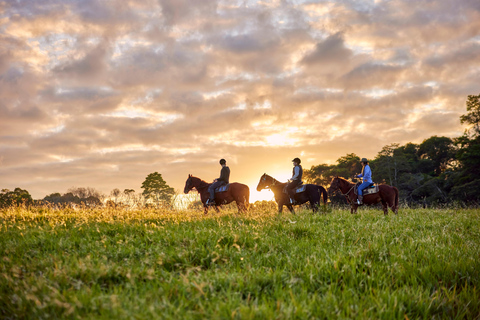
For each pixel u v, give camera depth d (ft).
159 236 22.17
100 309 10.85
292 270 15.72
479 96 143.64
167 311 10.95
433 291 14.01
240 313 10.52
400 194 179.01
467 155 137.49
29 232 24.95
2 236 23.97
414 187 189.37
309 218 31.53
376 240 21.24
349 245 20.07
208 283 13.21
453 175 153.48
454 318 12.19
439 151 246.06
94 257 17.69
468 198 132.16
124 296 12.00
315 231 24.86
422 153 263.90
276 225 26.43
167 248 19.40
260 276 14.19
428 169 247.91
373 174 226.99
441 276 15.57
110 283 13.78
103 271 14.19
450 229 27.20
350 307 11.70
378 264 16.63
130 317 10.05
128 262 16.39
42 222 31.17
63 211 40.83
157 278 14.20
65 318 10.62
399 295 12.85
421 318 12.14
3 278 14.12
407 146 274.36
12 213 36.19
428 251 18.74
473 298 13.35
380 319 11.21
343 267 15.25
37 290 12.26
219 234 22.11
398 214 38.93
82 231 25.08
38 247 20.66
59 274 13.69
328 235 23.31
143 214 36.88
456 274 15.33
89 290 12.10
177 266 16.26
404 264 16.42
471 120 146.61
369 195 43.06
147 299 11.87
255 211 39.06
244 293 13.07
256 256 18.01
